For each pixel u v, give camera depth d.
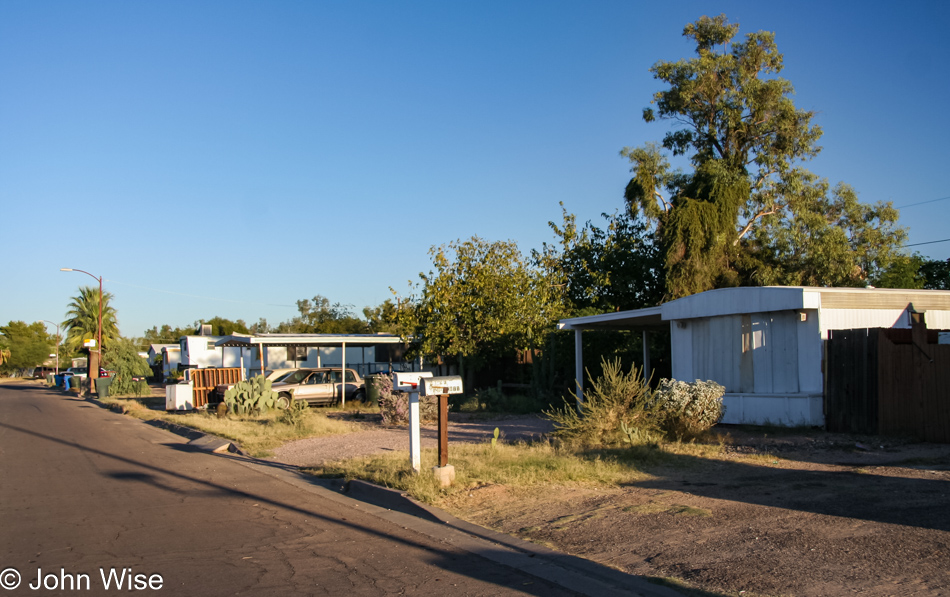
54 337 121.94
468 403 22.39
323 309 85.94
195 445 15.91
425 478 9.06
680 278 26.69
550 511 7.88
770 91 30.84
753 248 31.67
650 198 30.12
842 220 33.12
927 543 5.95
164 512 8.52
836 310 14.18
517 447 12.09
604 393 12.76
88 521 8.03
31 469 12.24
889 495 7.82
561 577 5.78
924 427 12.34
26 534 7.42
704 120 32.84
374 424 18.73
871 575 5.29
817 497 7.88
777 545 6.16
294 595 5.37
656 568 5.83
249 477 11.23
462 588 5.52
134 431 19.78
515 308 24.70
